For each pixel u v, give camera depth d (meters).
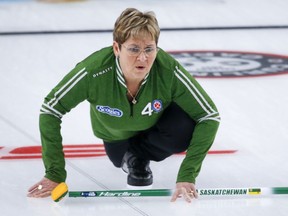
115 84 8.95
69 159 11.50
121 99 9.04
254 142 12.30
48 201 9.67
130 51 8.45
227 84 15.95
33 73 17.34
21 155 11.66
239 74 16.86
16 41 20.70
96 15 24.33
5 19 23.73
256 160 11.43
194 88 9.13
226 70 17.22
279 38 20.98
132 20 8.39
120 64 8.73
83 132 12.88
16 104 14.71
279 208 9.42
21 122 13.46
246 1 26.64
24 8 25.48
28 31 22.03
